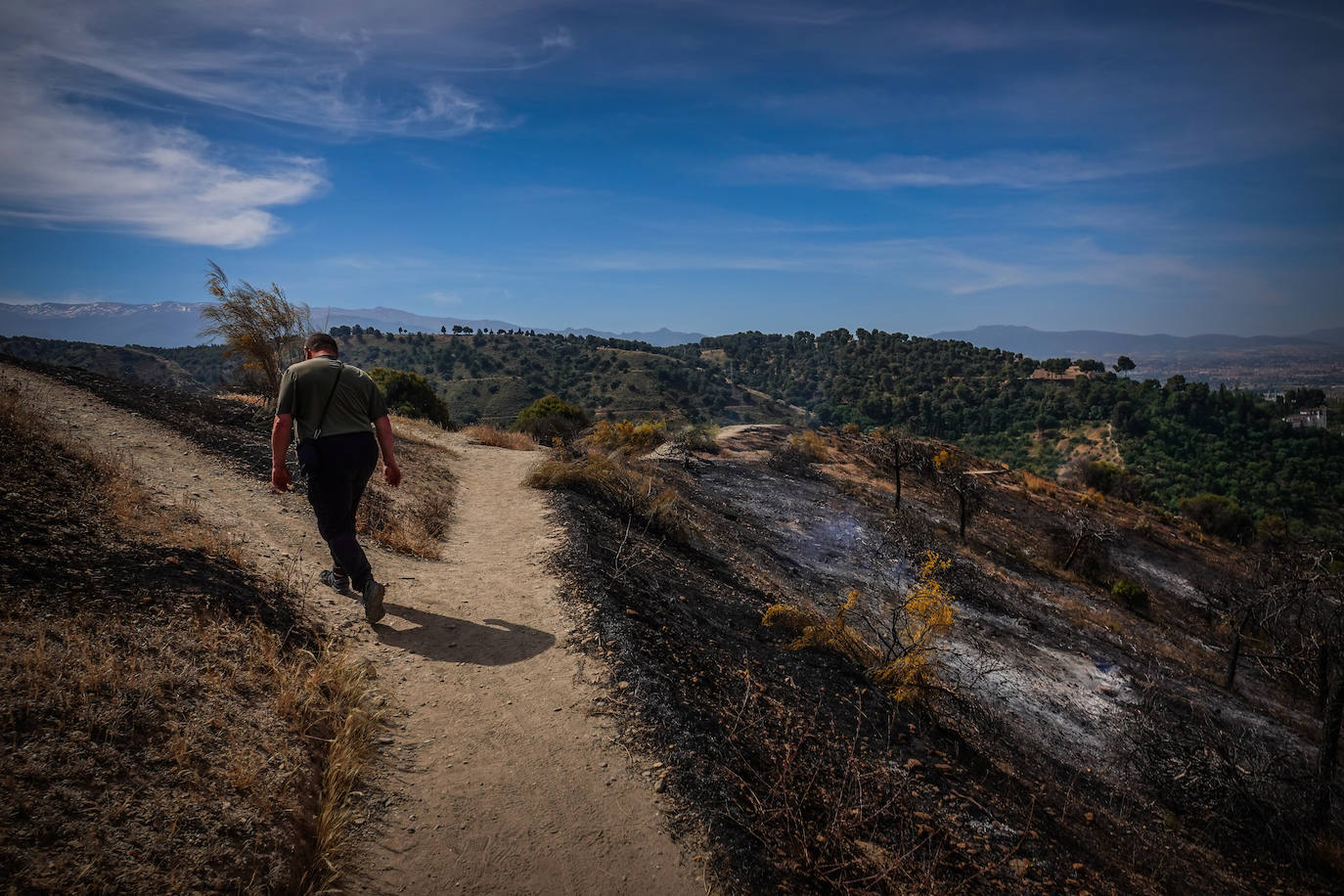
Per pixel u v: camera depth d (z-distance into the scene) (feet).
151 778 6.90
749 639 18.25
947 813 12.50
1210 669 47.39
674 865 8.18
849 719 14.97
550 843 8.18
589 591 16.21
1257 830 21.40
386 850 7.65
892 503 73.92
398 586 15.60
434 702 10.92
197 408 29.35
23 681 7.30
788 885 8.50
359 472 13.10
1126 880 13.93
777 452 89.45
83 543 10.96
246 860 6.52
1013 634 40.01
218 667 9.19
